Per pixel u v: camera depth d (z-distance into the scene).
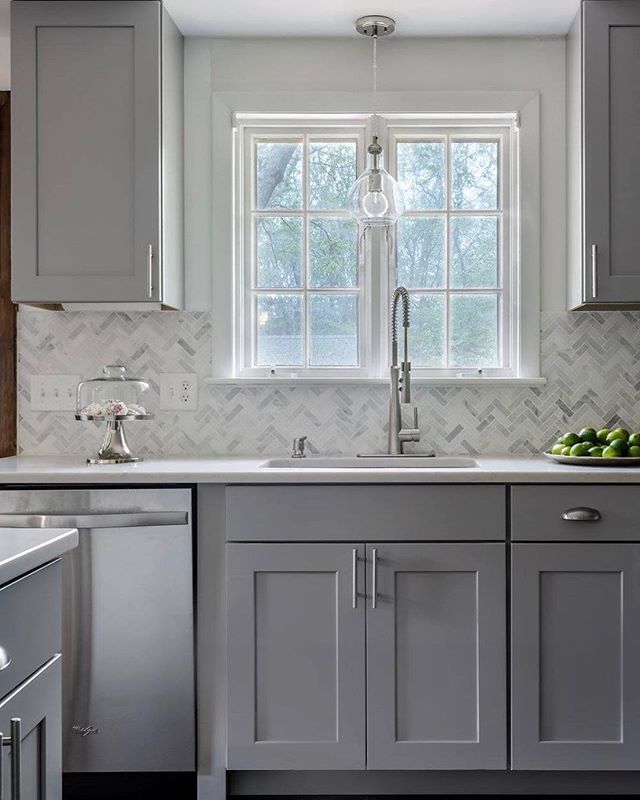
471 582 2.15
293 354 2.83
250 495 2.16
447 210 2.82
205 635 2.17
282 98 2.74
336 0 2.47
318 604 2.15
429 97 2.73
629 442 2.30
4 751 1.05
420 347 2.84
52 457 2.68
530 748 2.14
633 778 2.27
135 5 2.41
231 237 2.77
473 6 2.51
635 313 2.75
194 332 2.78
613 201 2.44
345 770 2.28
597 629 2.14
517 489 2.14
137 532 2.15
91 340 2.79
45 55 2.42
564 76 2.75
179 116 2.70
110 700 2.16
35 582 1.17
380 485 2.14
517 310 2.77
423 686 2.15
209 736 2.18
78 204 2.43
